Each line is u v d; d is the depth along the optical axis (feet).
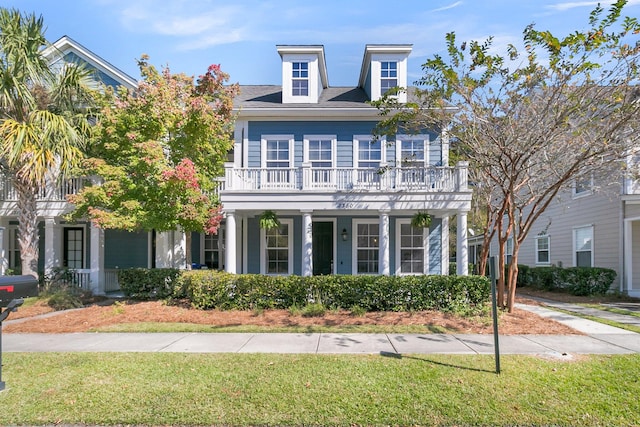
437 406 14.23
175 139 34.32
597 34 22.20
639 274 44.50
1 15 34.27
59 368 18.42
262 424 13.12
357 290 32.07
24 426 13.15
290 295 32.42
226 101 35.09
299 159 46.60
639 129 25.93
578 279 45.78
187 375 17.34
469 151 32.04
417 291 31.76
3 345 23.07
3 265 44.42
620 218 45.01
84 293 40.88
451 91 27.04
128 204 30.83
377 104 30.35
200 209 34.06
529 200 31.19
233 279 32.89
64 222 50.16
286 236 47.50
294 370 17.92
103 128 33.65
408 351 21.12
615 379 16.80
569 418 13.41
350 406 14.25
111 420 13.32
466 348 21.79
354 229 47.21
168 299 36.19
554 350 21.45
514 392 15.42
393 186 39.88
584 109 25.09
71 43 46.57
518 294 49.62
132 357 20.13
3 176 42.19
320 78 51.75
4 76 33.04
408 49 46.37
